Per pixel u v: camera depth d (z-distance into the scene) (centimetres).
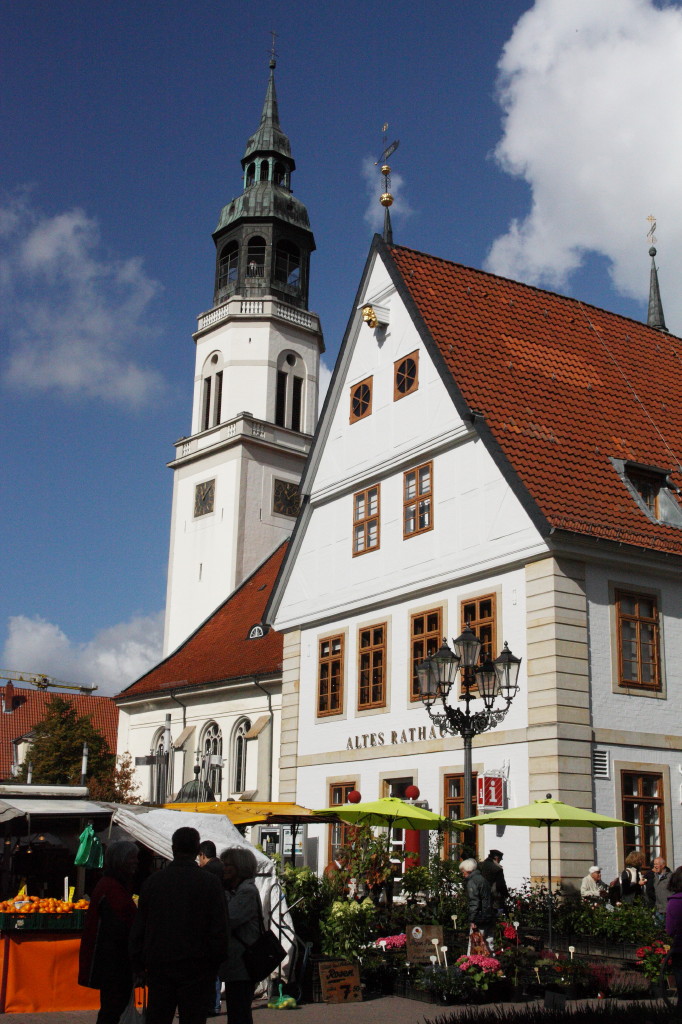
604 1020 1315
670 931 1291
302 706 3231
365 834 2025
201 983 916
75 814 1700
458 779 2594
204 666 4741
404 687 2842
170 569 6228
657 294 4334
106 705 8400
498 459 2594
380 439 3075
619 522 2569
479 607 2625
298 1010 1577
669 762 2495
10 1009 1389
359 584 3069
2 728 7856
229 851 1101
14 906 1421
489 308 3123
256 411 6234
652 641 2556
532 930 2030
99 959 1051
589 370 3109
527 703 2428
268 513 6066
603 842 2355
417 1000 1681
